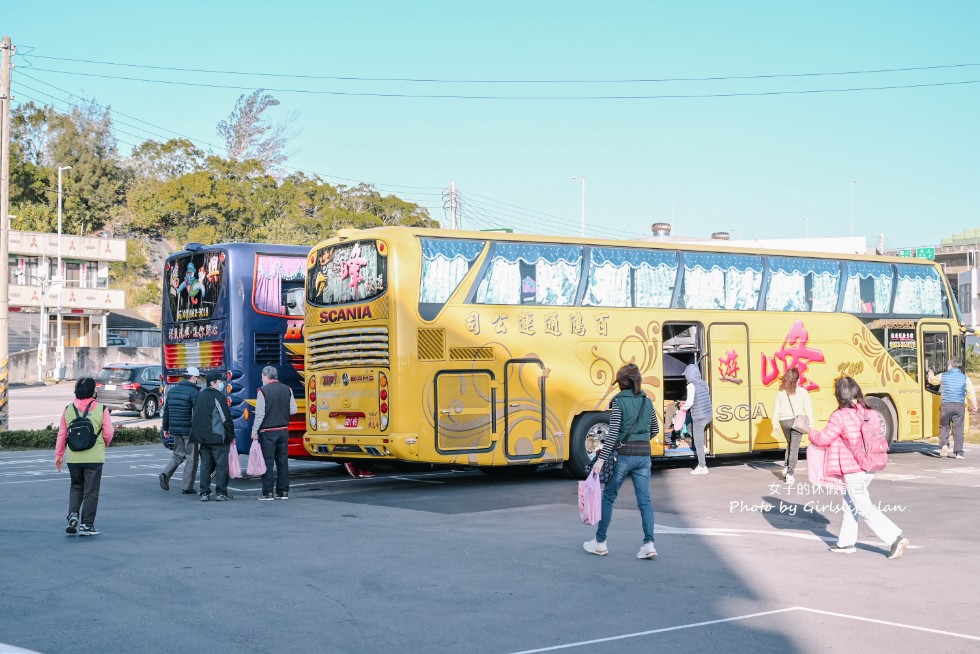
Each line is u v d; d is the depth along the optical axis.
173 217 109.88
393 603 8.10
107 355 70.56
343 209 109.12
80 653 6.80
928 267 21.81
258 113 129.50
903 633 7.04
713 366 18.48
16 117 124.81
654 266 17.97
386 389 15.36
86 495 11.63
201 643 7.02
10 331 72.69
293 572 9.36
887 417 20.69
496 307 16.19
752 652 6.64
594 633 7.14
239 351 17.53
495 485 16.84
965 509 13.18
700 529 11.74
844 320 20.28
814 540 10.93
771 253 19.53
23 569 9.58
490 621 7.51
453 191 53.19
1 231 27.12
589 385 16.95
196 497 15.58
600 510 9.95
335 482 17.77
